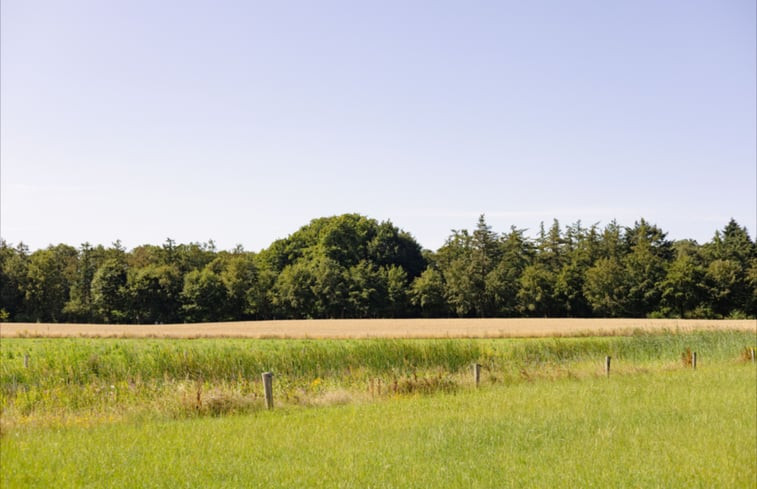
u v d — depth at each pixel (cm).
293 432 1321
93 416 1530
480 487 931
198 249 11838
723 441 1239
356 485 944
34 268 9938
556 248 11412
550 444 1217
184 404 1620
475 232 11156
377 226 11619
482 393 1955
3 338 5438
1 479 959
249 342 4962
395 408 1648
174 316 9856
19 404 1684
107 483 943
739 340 3706
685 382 2205
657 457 1112
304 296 9894
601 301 9356
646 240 10288
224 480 976
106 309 9775
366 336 5559
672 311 8956
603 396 1853
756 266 8769
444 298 10112
